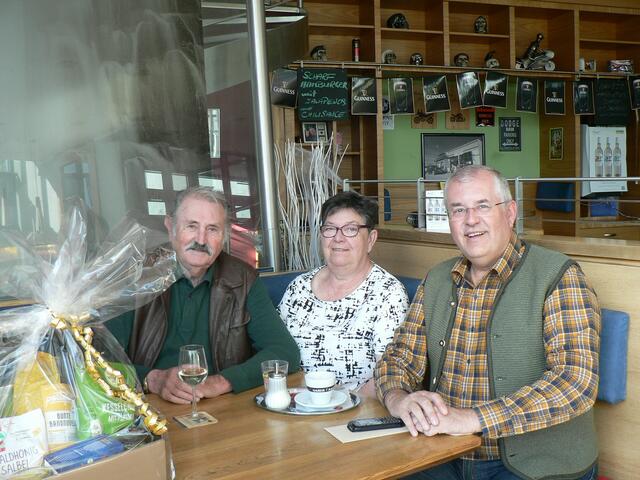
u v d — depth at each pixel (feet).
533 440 5.34
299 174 11.23
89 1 10.11
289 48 12.73
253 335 6.86
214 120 10.44
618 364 5.84
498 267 5.65
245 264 7.11
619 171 22.24
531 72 20.40
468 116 21.65
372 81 18.75
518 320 5.49
